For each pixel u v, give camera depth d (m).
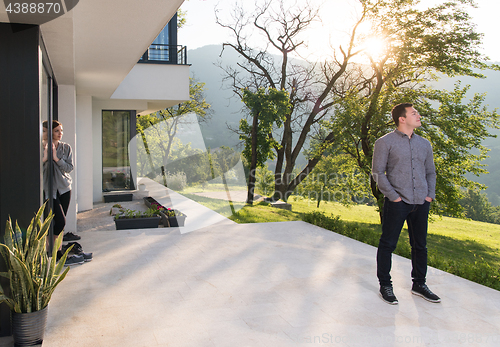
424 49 12.98
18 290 2.33
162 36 10.76
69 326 2.65
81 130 8.66
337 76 17.47
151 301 3.15
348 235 6.03
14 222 2.59
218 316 2.86
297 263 4.38
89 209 8.78
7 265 2.38
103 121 10.73
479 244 9.41
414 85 13.16
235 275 3.90
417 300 3.27
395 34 13.65
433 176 3.36
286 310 2.99
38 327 2.37
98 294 3.31
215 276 3.86
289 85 19.30
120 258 4.49
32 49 2.60
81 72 5.97
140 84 9.76
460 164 12.27
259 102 17.42
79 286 3.51
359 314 2.93
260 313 2.92
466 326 2.74
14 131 2.57
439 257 4.57
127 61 5.23
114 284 3.58
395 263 4.47
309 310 3.00
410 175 3.24
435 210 12.36
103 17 3.42
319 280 3.77
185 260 4.44
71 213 6.12
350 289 3.51
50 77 4.57
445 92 12.62
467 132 12.14
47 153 4.19
